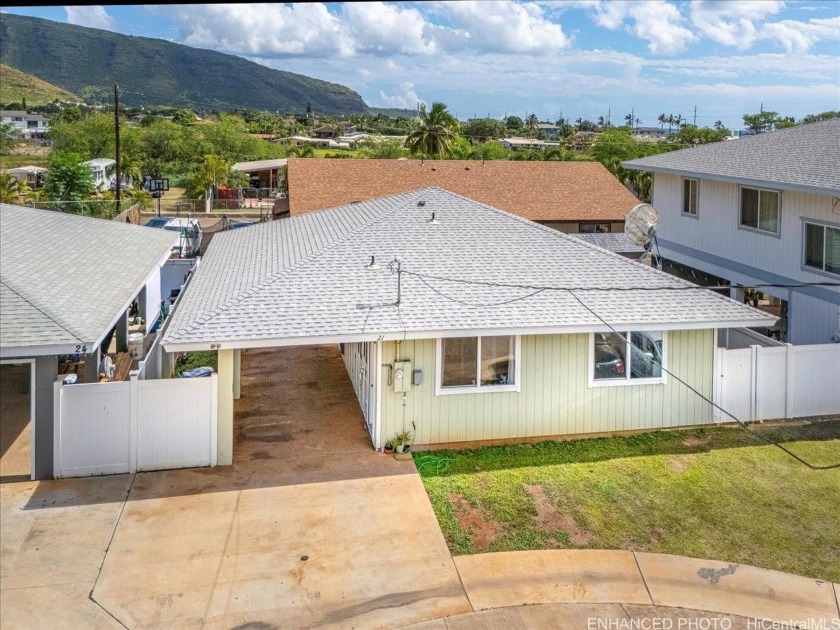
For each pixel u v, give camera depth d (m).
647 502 11.33
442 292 13.98
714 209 23.89
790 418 15.16
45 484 11.46
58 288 13.02
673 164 26.42
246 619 8.21
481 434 13.65
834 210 18.31
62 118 93.69
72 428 11.71
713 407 14.70
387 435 13.26
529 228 17.42
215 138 85.50
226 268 16.89
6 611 8.16
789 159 21.67
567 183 35.47
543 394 13.84
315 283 14.05
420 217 17.52
